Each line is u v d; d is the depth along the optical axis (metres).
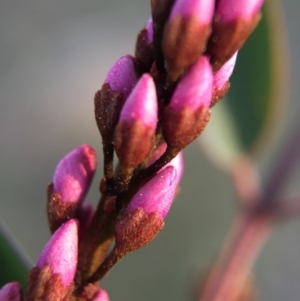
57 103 0.26
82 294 0.09
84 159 0.09
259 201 0.14
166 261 0.24
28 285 0.09
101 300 0.09
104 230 0.09
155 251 0.24
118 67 0.09
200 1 0.08
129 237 0.09
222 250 0.13
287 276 0.25
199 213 0.25
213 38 0.08
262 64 0.14
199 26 0.08
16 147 0.25
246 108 0.14
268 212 0.13
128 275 0.23
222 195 0.25
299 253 0.25
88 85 0.27
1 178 0.24
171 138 0.08
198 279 0.14
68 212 0.09
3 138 0.25
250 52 0.14
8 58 0.26
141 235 0.09
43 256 0.09
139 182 0.09
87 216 0.09
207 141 0.14
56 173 0.09
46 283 0.09
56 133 0.26
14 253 0.11
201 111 0.08
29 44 0.27
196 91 0.08
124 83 0.09
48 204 0.09
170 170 0.09
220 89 0.09
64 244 0.09
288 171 0.14
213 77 0.09
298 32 0.27
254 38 0.14
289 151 0.14
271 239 0.25
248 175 0.14
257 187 0.14
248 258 0.13
